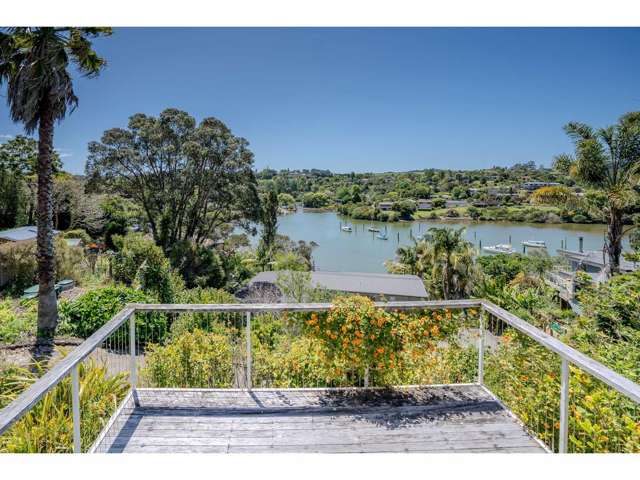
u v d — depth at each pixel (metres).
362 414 3.08
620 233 13.56
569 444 2.75
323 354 3.50
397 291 21.89
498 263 30.36
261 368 3.90
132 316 3.28
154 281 12.20
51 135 8.05
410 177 108.75
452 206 83.44
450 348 3.83
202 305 3.29
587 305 6.60
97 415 3.11
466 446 2.68
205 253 20.97
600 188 13.88
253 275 27.33
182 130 23.50
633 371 3.88
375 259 47.38
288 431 2.84
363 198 96.56
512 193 78.75
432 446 2.68
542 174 85.19
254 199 25.48
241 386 3.92
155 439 2.71
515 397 3.27
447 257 21.02
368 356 3.34
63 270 13.41
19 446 2.65
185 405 3.18
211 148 23.53
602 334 5.62
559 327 7.00
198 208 24.86
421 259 24.86
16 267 12.29
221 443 2.68
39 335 7.66
